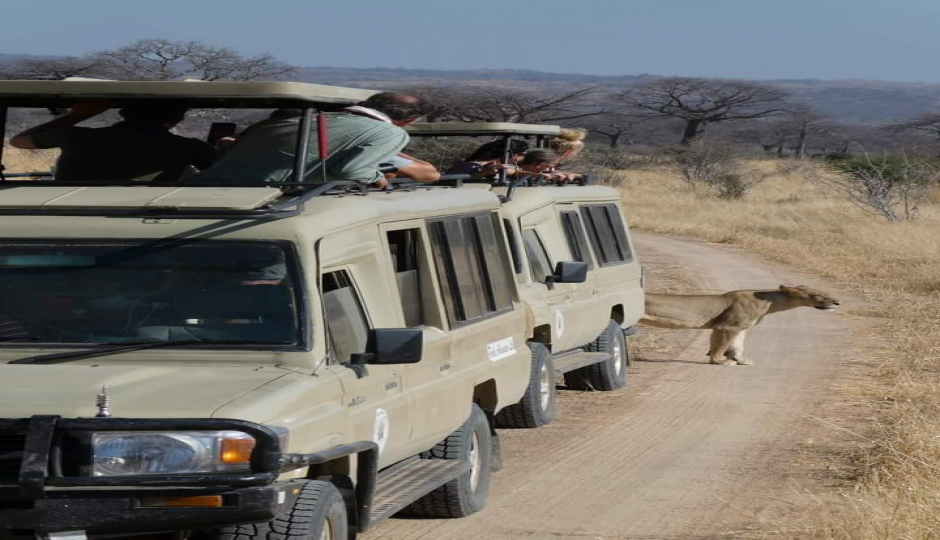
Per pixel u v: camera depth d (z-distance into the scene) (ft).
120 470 30.71
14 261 38.11
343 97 43.68
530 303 70.85
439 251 48.57
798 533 51.03
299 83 41.01
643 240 254.06
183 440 30.86
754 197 410.11
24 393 32.53
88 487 30.58
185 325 36.88
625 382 91.56
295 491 34.22
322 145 43.57
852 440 72.13
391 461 43.42
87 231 38.32
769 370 100.07
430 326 47.19
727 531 51.52
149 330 36.91
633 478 61.77
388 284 43.09
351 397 38.06
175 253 37.73
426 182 53.11
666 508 55.62
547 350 75.66
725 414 80.53
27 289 37.70
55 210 38.78
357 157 45.62
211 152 50.06
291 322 36.65
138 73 343.67
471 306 51.26
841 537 49.83
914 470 59.57
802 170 508.12
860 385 92.27
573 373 88.94
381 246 43.09
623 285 91.61
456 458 50.34
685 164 473.26
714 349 103.24
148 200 38.73
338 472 37.22
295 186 40.68
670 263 200.23
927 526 50.24
